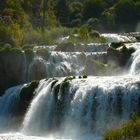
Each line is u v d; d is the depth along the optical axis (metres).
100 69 46.44
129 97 35.44
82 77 40.28
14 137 38.00
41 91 40.72
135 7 108.50
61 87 38.88
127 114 35.28
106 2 121.56
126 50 46.62
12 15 70.19
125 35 73.50
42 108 40.03
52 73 47.78
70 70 47.81
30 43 60.78
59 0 108.00
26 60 47.59
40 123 39.88
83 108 36.97
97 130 36.16
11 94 43.56
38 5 85.62
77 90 37.69
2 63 46.91
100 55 47.97
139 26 106.62
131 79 37.28
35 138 37.59
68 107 38.09
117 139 24.64
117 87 36.06
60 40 63.00
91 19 105.62
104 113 36.03
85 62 47.75
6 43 52.84
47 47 53.28
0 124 43.09
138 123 24.95
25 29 65.19
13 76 47.12
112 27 105.81
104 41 61.97
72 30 70.88
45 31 69.69
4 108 43.78
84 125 36.78
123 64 46.38
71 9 116.12
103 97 36.22
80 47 52.03
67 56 48.31
